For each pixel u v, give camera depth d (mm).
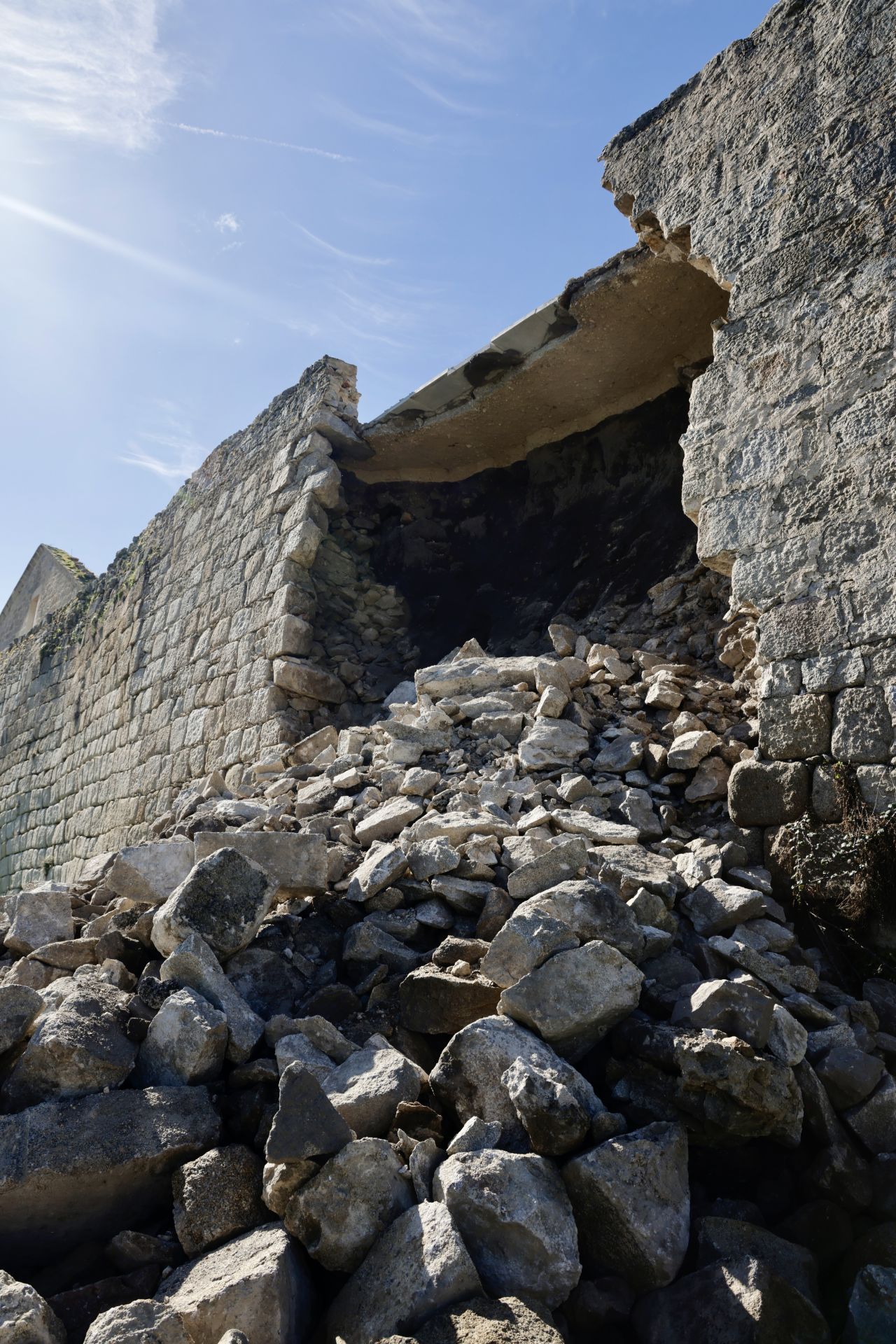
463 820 4547
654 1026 3084
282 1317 2297
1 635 20328
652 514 8484
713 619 7148
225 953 3527
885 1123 3033
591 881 3523
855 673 4375
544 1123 2678
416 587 10320
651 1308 2492
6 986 3016
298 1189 2555
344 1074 2996
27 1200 2543
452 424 9609
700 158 5883
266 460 10906
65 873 13523
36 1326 2148
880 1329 2428
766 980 3549
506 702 6379
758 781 4566
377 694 9445
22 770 16312
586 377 8648
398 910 4008
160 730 11422
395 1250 2422
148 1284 2490
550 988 3080
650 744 5438
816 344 4965
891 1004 3709
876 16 5094
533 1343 2117
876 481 4527
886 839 4004
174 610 12000
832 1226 2816
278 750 8727
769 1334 2328
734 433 5219
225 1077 3084
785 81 5492
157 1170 2715
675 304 7543
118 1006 3176
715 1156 3006
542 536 9562
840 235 5004
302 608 9586
